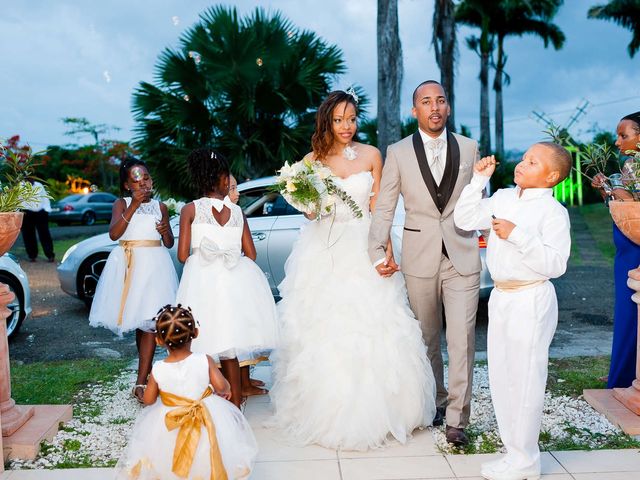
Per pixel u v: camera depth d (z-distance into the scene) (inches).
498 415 121.5
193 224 152.8
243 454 108.3
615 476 122.1
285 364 151.8
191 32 514.0
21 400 174.4
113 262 173.9
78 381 192.1
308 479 124.1
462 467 128.0
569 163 116.5
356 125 153.1
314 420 140.4
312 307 148.6
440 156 141.2
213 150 155.1
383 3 503.8
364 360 138.7
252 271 155.9
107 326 171.6
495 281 121.6
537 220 116.7
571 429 146.9
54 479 124.7
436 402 155.9
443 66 673.0
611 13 1227.9
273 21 529.7
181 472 102.5
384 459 132.8
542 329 116.0
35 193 141.1
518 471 118.2
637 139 157.8
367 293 145.2
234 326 146.0
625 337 163.9
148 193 168.2
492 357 121.5
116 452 138.5
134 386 179.2
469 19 1441.9
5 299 141.1
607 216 747.4
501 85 1507.1
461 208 124.7
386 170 146.3
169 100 502.0
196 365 107.7
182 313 107.7
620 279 164.6
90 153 1641.2
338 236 152.3
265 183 270.1
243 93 499.8
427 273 142.6
